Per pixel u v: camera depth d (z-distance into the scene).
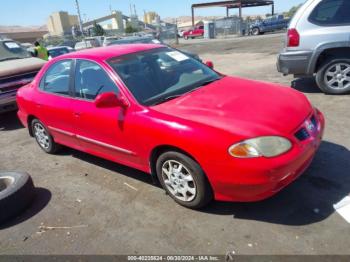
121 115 3.71
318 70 6.52
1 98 7.12
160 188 3.96
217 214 3.33
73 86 4.42
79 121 4.29
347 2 5.95
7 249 3.23
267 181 2.86
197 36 43.97
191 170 3.22
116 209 3.66
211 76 4.36
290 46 6.53
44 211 3.81
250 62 12.73
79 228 3.42
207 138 3.01
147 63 4.18
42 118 5.05
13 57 8.67
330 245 2.76
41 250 3.16
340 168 3.84
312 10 6.23
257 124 3.03
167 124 3.27
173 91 3.85
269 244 2.85
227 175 2.97
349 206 3.19
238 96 3.60
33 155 5.58
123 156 3.97
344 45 6.09
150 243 3.06
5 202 3.61
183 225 3.25
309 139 3.19
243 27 37.91
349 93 6.51
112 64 4.00
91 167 4.78
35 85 5.25
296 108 3.38
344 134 4.72
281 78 8.80
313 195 3.41
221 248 2.88
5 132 7.16
